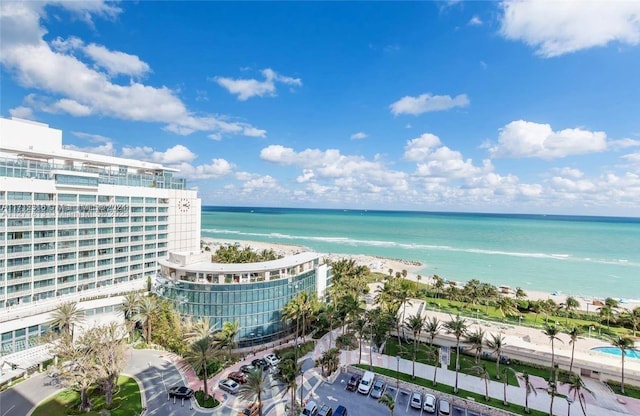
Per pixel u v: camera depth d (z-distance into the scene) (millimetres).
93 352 51938
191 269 74125
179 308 73938
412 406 54062
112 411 50000
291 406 50781
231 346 66625
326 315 79438
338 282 105000
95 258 90188
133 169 111250
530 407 54875
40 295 77938
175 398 53781
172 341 70000
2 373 57750
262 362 65625
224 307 72875
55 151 89562
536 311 100750
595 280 152750
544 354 68312
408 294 93250
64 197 83188
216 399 53688
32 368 60906
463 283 139125
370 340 76312
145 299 74062
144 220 104062
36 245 77312
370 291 121875
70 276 84438
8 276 72500
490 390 60000
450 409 53469
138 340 74188
